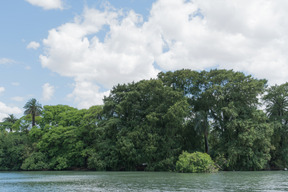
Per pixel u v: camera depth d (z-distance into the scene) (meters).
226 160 48.94
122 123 56.47
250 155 47.75
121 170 56.66
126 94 57.44
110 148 54.69
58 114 73.56
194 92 57.47
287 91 59.25
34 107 81.12
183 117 50.78
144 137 51.16
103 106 59.19
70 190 19.02
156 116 51.94
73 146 65.81
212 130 57.34
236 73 56.47
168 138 51.38
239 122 48.78
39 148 70.19
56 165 66.88
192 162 44.31
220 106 53.41
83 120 66.06
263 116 51.16
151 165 51.47
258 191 17.22
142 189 18.92
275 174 37.59
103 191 18.05
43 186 22.36
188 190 17.98
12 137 76.38
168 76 57.91
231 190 17.84
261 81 58.44
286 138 56.72
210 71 57.88
